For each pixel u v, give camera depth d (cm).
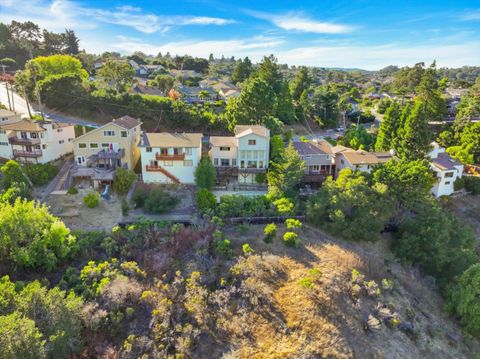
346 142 6656
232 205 3981
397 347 2838
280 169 4306
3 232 2747
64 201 4041
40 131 4709
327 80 17812
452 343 3138
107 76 8206
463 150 5962
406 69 12925
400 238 4103
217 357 2458
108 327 2494
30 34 11962
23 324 1848
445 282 3738
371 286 3250
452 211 4866
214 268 3144
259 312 2781
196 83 11638
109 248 3186
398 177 4125
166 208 3953
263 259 3312
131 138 4909
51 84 6794
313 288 3020
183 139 4716
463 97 8688
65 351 2130
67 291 2703
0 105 6594
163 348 2414
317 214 4034
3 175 4338
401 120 5609
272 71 8181
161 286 2894
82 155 4741
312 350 2561
